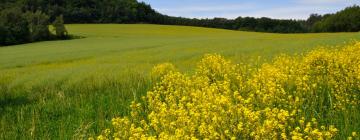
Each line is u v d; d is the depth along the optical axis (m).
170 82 10.73
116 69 17.23
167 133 6.78
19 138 9.02
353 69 10.26
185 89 10.28
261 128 6.32
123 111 10.18
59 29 87.00
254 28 140.25
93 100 11.47
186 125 6.91
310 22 151.50
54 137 8.87
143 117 9.17
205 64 13.17
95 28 102.44
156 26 108.75
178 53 26.83
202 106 7.52
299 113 7.74
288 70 11.27
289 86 9.79
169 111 7.45
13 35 84.00
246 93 9.71
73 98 11.83
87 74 15.69
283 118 6.50
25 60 30.84
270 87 8.89
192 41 47.84
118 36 82.19
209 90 8.80
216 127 6.70
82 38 81.56
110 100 11.27
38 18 89.19
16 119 10.43
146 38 72.06
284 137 6.02
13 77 17.58
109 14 137.75
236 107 7.16
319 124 7.54
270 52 22.08
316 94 9.01
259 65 14.94
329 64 11.17
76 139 8.23
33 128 8.93
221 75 12.16
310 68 11.56
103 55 32.50
